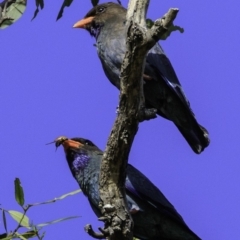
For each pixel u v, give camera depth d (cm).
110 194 942
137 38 838
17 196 955
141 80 887
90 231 936
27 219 952
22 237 934
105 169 941
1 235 947
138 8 898
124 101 900
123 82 884
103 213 945
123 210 941
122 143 919
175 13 828
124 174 945
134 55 854
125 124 911
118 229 930
